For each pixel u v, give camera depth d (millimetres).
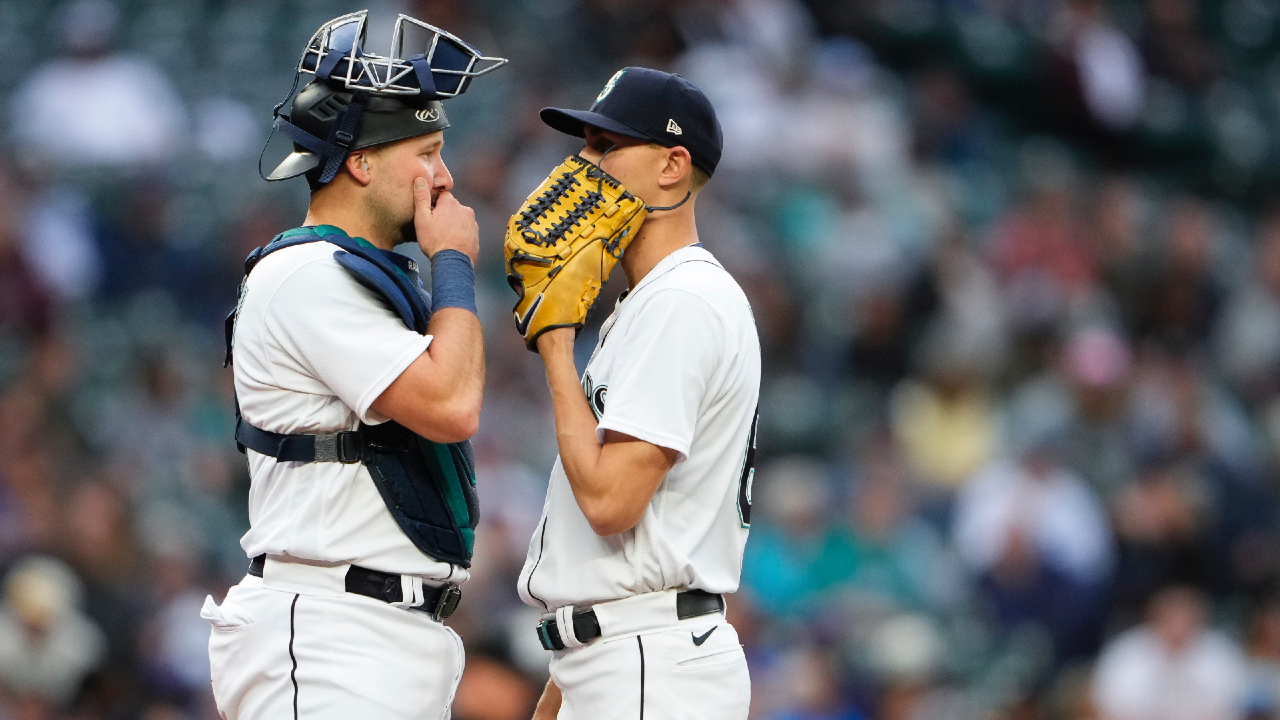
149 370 36656
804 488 34594
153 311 40719
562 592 13312
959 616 33438
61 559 30797
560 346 13141
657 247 13805
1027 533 34531
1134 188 56656
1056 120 58406
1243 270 52219
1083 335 41125
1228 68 64438
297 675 12898
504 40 47656
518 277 13250
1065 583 34219
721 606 13578
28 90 46656
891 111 52281
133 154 44188
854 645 30047
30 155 43625
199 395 37562
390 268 13234
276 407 13133
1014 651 33156
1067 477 35906
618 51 48250
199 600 31672
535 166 42406
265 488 13445
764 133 46469
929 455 39031
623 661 13109
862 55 54906
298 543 12977
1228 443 40844
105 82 44938
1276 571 36375
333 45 13352
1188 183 59125
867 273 43438
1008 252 47531
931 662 30406
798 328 41781
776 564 33281
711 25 48812
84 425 35781
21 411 34750
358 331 12820
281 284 12992
